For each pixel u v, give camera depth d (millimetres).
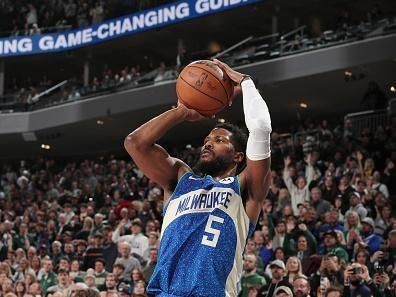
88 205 17609
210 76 4207
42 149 27391
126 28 24641
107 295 10867
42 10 27391
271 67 20781
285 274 10453
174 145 25703
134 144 4102
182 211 3982
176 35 25875
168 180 4160
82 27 25781
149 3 24688
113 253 13781
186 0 23078
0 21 27844
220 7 22266
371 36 19281
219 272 3861
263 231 12672
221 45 26328
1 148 27328
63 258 13008
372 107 18844
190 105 4223
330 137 18297
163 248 3955
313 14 24109
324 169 16047
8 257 14344
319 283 10492
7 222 16062
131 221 15047
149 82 23094
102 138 26125
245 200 4020
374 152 16531
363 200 13570
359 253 10781
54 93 26438
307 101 21922
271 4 23422
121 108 23547
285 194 14719
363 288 9648
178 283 3867
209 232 3904
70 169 23203
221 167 4168
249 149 3994
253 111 4023
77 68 28828
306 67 20188
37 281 12406
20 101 26312
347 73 19859
